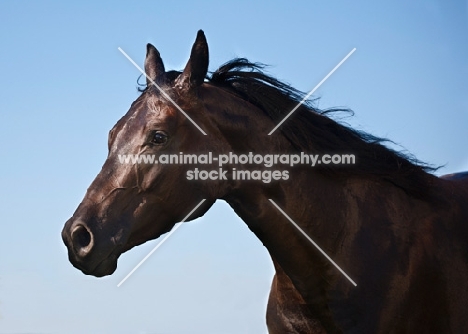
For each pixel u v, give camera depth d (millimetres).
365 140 3939
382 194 3824
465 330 3742
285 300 3871
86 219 3320
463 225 3898
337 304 3662
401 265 3658
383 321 3604
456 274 3752
